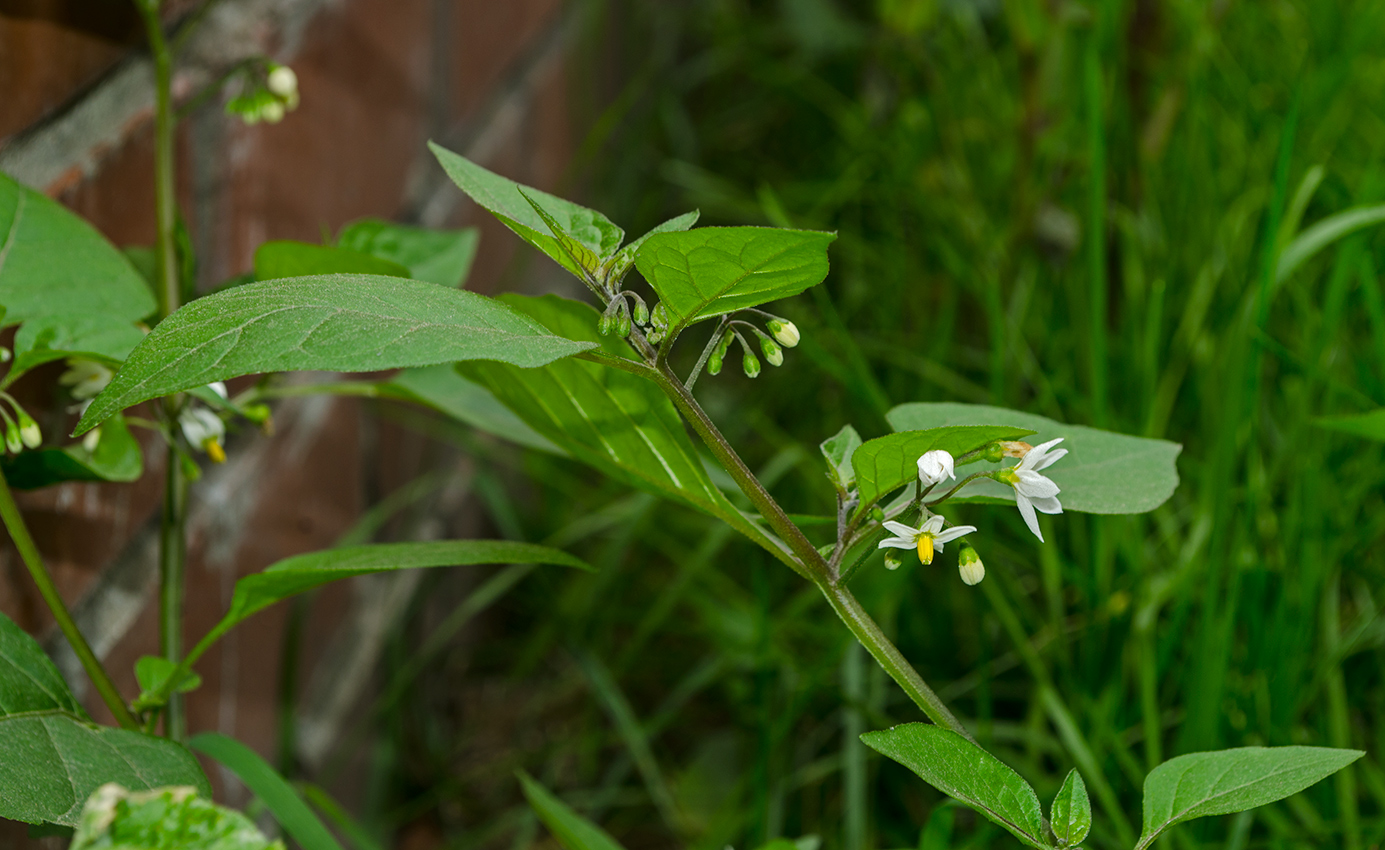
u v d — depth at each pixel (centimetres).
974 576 42
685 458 43
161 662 43
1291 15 87
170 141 45
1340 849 51
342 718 58
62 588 45
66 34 46
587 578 75
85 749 40
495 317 39
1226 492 51
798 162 114
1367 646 55
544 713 71
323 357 38
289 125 53
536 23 88
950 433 39
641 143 113
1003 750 56
